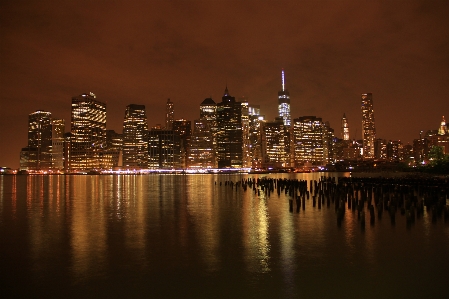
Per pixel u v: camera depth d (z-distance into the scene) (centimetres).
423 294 2088
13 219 4812
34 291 2162
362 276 2364
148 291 2147
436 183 8156
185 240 3384
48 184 17200
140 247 3128
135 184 16325
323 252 2923
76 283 2278
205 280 2311
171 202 6994
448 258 2752
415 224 4059
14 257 2845
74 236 3609
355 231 3722
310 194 8175
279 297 2056
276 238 3438
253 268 2530
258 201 6919
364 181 10412
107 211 5609
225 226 4109
